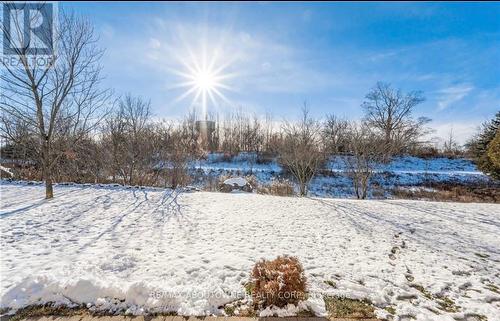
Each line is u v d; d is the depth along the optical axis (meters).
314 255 5.53
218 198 11.30
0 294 3.72
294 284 3.76
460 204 11.62
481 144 26.56
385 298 4.10
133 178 16.58
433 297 4.25
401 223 8.27
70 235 6.21
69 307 3.64
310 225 7.74
